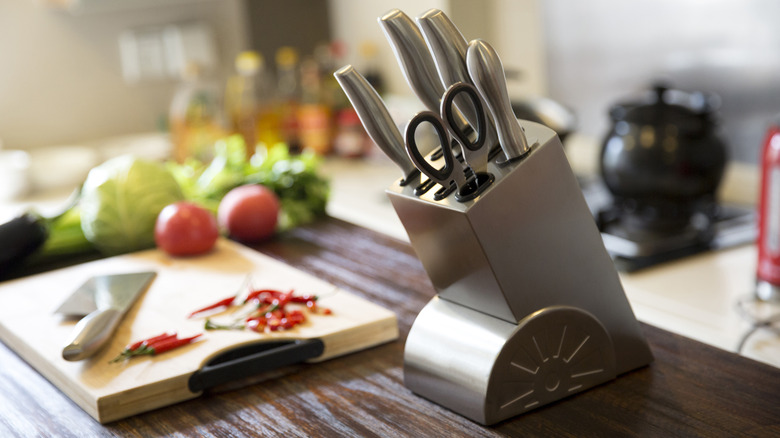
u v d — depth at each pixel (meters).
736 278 1.35
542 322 0.70
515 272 0.68
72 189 2.18
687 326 1.19
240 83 2.40
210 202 1.47
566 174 0.69
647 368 0.80
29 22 2.29
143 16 2.47
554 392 0.73
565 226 0.70
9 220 1.22
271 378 0.85
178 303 1.02
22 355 0.94
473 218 0.65
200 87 2.21
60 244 1.32
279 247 1.31
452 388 0.73
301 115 2.45
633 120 1.54
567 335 0.72
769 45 1.66
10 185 2.07
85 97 2.42
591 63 2.09
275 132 2.41
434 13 0.63
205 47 2.55
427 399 0.76
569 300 0.73
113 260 1.23
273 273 1.12
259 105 2.42
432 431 0.70
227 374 0.82
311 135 2.43
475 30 2.29
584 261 0.73
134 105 2.51
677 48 1.86
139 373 0.81
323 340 0.87
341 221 1.45
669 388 0.75
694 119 1.51
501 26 2.28
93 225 1.30
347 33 2.64
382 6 2.42
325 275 1.15
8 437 0.75
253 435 0.72
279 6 2.71
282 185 1.45
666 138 1.51
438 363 0.74
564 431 0.68
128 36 2.45
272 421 0.75
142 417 0.78
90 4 2.28
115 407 0.77
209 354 0.85
